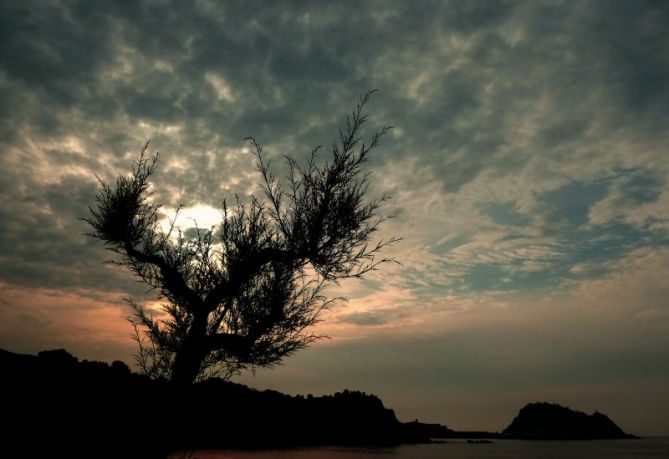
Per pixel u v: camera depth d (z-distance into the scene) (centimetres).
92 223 1005
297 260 955
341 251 969
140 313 940
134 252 987
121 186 1023
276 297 919
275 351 927
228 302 929
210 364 937
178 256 997
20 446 785
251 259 935
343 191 982
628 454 8450
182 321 943
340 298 972
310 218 952
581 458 7069
